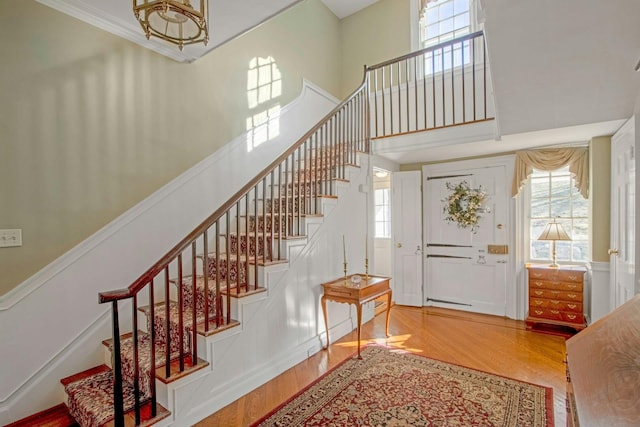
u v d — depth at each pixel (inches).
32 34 88.0
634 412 34.2
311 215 125.4
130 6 94.6
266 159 162.6
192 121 128.6
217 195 137.3
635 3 74.2
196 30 103.8
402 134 160.6
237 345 95.3
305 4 199.3
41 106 89.3
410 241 194.7
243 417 86.4
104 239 101.3
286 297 113.7
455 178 185.5
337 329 140.9
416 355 124.1
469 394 96.3
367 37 228.4
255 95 158.1
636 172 99.7
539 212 166.6
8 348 82.4
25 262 86.0
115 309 68.5
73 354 93.0
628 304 62.3
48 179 90.5
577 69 95.2
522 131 130.0
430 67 206.5
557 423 82.4
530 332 148.0
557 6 78.3
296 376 108.4
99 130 101.3
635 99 102.3
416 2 211.3
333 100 220.1
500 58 95.1
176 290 114.5
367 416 86.2
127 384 87.8
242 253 127.5
